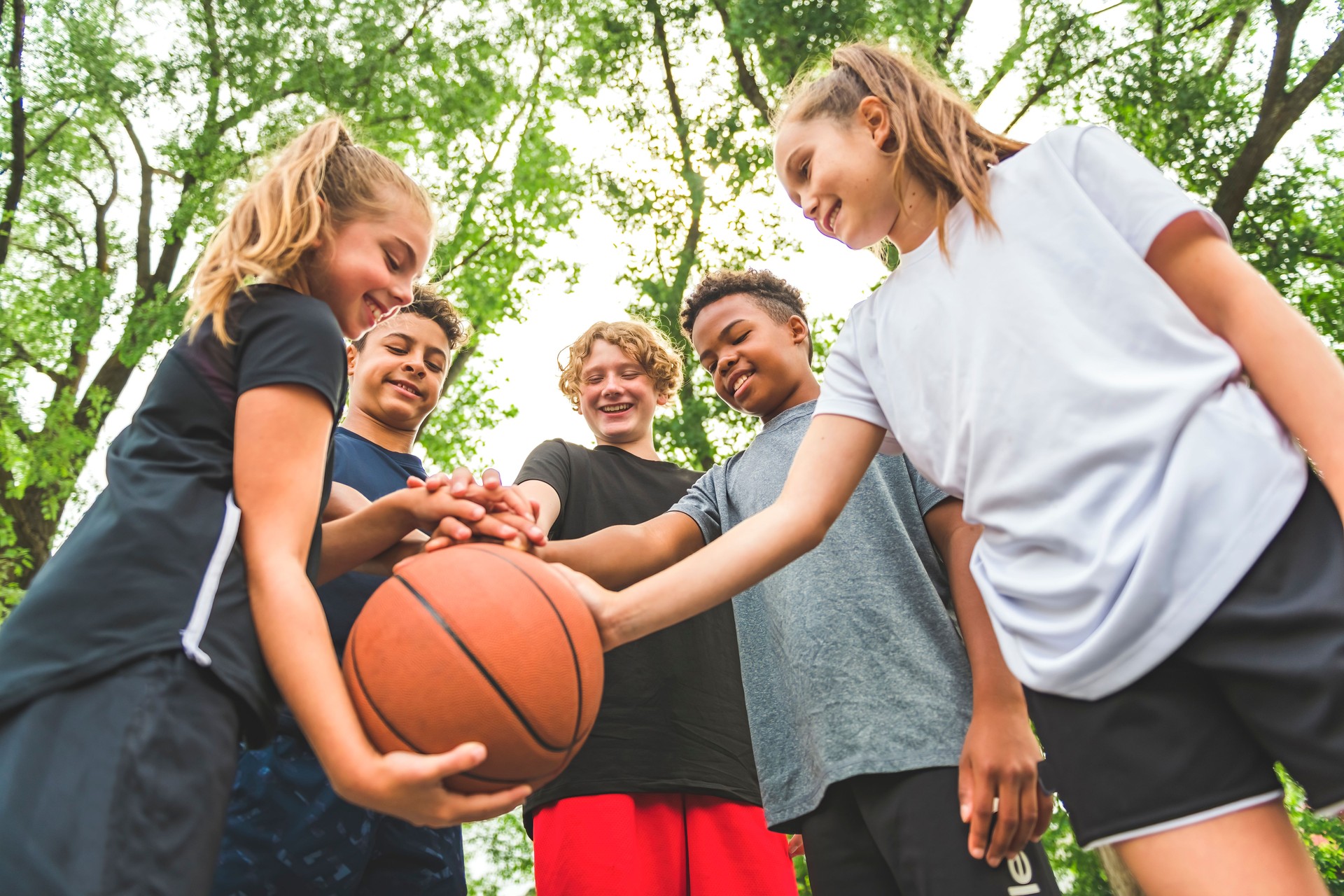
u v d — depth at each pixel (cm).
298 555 129
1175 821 113
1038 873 159
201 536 124
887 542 194
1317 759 103
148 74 1055
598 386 294
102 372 1058
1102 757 120
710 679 241
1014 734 163
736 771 231
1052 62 945
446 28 1141
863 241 166
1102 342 128
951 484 147
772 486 215
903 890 166
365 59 1073
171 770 110
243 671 119
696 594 153
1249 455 114
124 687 112
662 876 218
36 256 1166
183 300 995
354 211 161
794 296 263
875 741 172
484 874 992
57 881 102
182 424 135
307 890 174
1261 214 902
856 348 170
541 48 1166
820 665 185
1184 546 114
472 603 135
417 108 1099
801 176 167
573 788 218
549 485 253
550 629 138
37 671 114
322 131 167
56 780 107
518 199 1107
